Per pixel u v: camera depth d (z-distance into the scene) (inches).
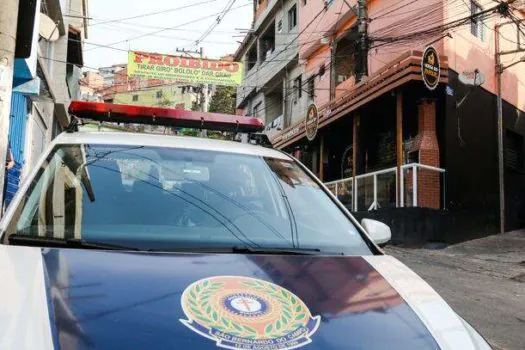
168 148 125.8
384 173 534.9
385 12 605.9
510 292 291.3
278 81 1020.5
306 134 708.7
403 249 459.5
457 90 515.5
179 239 97.4
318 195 126.9
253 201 115.8
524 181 615.2
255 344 64.1
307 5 858.8
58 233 95.6
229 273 81.6
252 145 144.3
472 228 515.8
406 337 71.9
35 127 587.2
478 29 558.6
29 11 218.4
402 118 521.7
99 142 123.4
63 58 737.0
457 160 506.3
